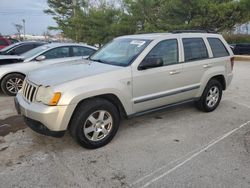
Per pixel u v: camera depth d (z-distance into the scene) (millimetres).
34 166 3635
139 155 3951
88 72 4156
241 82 9641
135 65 4445
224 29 21562
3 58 7652
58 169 3564
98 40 26078
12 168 3582
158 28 21625
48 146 4211
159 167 3633
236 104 6602
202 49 5586
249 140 4484
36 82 4016
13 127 4988
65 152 4020
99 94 4008
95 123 4055
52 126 3752
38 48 8281
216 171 3533
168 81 4891
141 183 3287
